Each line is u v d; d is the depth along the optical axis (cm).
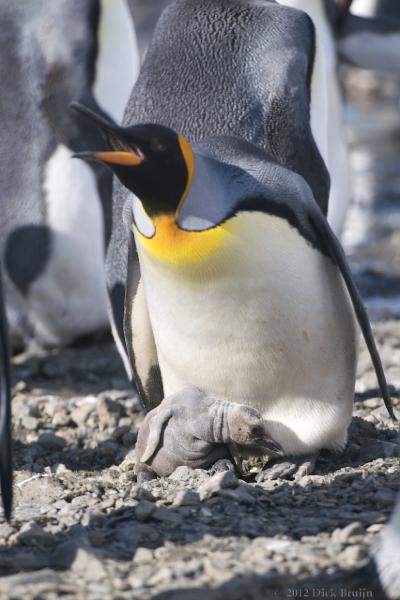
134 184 1300
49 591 1034
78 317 2370
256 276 1332
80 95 2241
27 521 1234
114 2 2233
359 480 1330
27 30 2267
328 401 1415
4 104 2294
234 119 1516
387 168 4331
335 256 1358
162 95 1559
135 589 1041
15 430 1753
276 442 1406
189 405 1386
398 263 3080
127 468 1489
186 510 1238
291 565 1072
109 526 1217
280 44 1561
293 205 1347
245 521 1197
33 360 2300
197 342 1380
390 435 1560
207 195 1322
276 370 1387
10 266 2334
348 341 1406
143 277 1404
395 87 5994
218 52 1563
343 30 3094
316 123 1645
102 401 1761
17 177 2306
